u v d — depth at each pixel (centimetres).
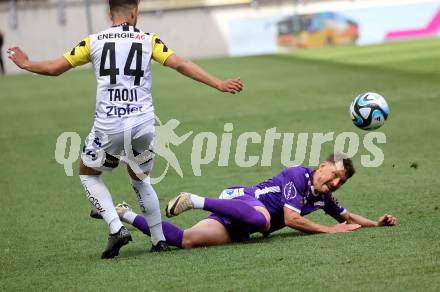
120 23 1661
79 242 1855
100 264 1599
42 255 1738
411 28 9712
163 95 5350
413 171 2541
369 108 2011
